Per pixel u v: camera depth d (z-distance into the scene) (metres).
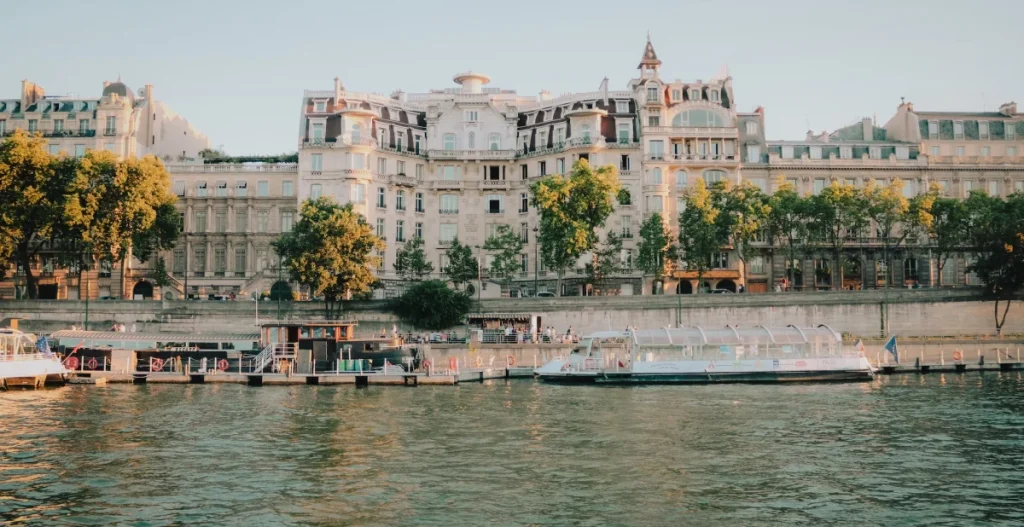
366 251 85.69
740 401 54.75
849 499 30.25
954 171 106.56
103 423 45.31
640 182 103.31
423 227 109.19
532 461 36.06
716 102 105.25
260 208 107.06
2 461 35.88
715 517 28.23
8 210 85.31
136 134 107.50
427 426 44.72
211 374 67.00
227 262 106.44
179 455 37.19
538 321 86.88
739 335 68.12
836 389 61.75
